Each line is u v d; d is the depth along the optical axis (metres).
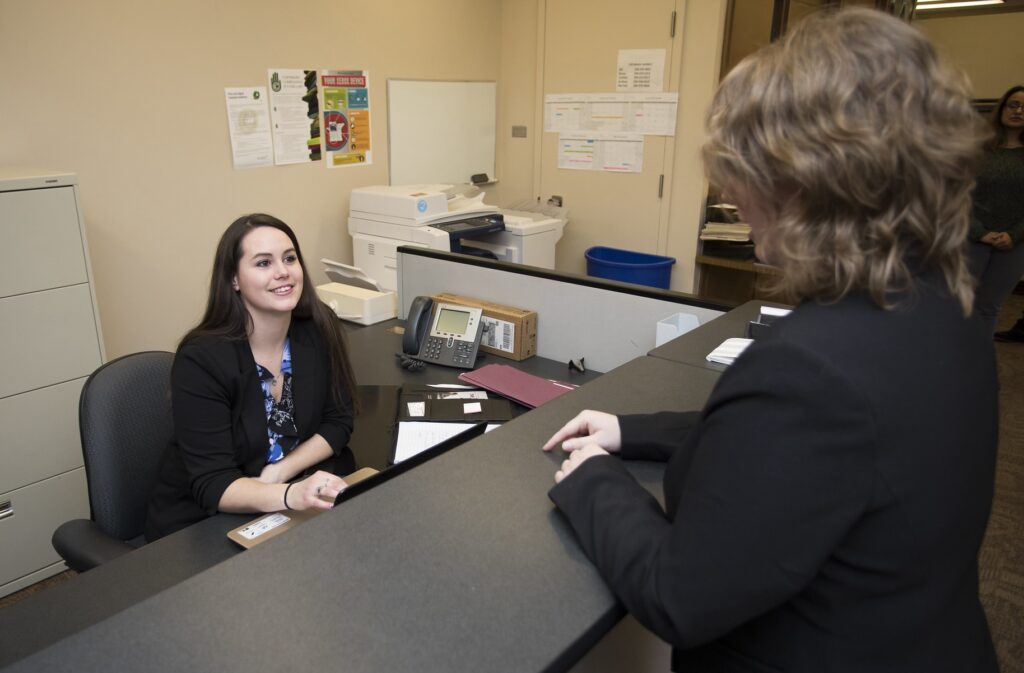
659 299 1.90
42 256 2.06
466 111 4.00
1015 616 2.03
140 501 1.56
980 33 5.94
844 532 0.49
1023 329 4.63
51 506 2.23
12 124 2.34
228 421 1.43
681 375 1.15
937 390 0.52
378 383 2.03
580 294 2.07
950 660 0.60
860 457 0.48
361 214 3.11
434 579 0.62
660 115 3.57
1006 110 3.25
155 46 2.66
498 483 0.78
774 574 0.49
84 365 2.22
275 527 1.24
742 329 1.44
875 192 0.50
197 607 0.58
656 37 3.48
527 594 0.60
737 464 0.51
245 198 3.09
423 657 0.53
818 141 0.50
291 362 1.54
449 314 2.24
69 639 0.54
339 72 3.32
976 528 0.58
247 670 0.51
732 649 0.64
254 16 2.95
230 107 2.95
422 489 0.77
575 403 1.02
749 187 0.56
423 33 3.66
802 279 0.54
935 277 0.55
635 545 0.59
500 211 3.51
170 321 2.94
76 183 2.10
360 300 2.57
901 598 0.55
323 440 1.56
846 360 0.49
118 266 2.72
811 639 0.58
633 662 0.92
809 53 0.52
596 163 3.87
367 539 0.67
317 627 0.56
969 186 0.52
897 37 0.51
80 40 2.46
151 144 2.73
